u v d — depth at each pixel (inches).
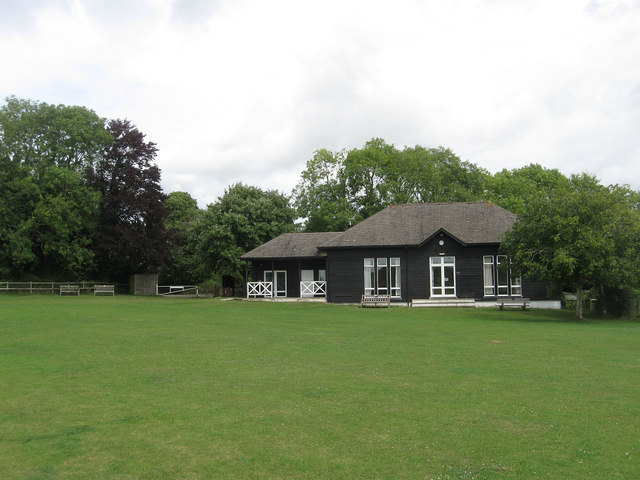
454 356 567.2
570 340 697.0
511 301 1248.2
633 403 378.3
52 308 1129.4
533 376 464.8
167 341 667.4
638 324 925.8
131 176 1996.8
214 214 1930.4
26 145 1834.4
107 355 565.9
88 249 1919.3
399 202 2070.6
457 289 1397.6
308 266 1669.5
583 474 257.8
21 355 564.4
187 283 2331.4
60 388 422.0
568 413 354.3
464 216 1475.1
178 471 262.7
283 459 277.0
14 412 358.3
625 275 944.9
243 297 1781.5
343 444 298.0
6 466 268.7
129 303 1364.4
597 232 947.3
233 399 389.7
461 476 255.6
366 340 690.2
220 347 622.5
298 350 603.5
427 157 2106.3
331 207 2116.1
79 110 1957.4
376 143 2263.8
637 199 1122.7
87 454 284.2
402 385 431.2
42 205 1740.9
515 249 1059.9
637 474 257.6
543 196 1039.0
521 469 263.7
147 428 325.1
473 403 378.0
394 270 1438.2
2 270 1781.5
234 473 260.4
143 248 1947.6
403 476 255.9
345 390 415.2
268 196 2025.1
